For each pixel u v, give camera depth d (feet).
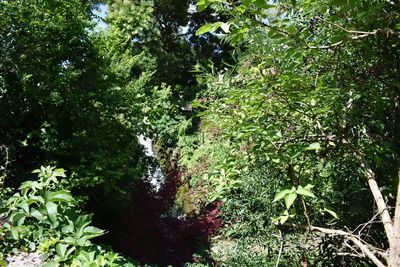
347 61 7.28
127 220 20.11
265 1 4.65
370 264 9.96
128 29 44.96
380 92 7.97
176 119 41.52
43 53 18.04
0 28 16.47
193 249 19.71
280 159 7.22
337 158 9.19
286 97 7.07
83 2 21.27
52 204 10.51
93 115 19.42
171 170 24.76
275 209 12.37
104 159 17.97
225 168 9.49
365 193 10.52
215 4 6.03
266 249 14.69
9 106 17.51
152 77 45.19
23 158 18.95
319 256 10.34
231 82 8.34
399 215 6.20
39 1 17.25
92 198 20.45
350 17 6.12
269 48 6.41
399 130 8.71
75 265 9.63
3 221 11.49
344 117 7.77
